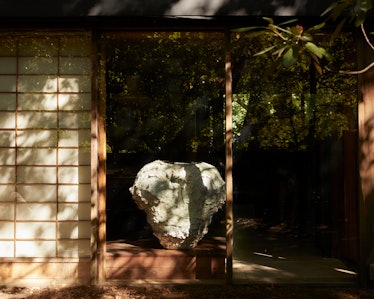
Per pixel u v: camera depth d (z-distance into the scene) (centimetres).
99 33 502
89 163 505
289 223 598
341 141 545
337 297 458
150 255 509
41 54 511
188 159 533
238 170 572
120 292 472
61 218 504
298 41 262
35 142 508
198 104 532
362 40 488
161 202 510
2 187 507
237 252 571
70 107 508
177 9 460
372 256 484
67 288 482
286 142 582
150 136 532
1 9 459
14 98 509
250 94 550
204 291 477
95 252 489
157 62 532
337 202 560
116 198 518
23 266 502
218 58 520
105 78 516
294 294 467
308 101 561
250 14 457
